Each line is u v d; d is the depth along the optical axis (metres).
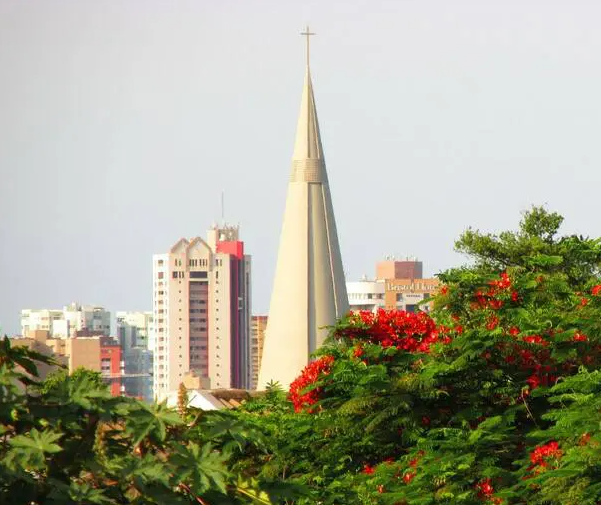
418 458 67.56
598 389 63.19
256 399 88.56
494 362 71.50
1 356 33.69
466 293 76.94
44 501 31.23
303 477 69.25
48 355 34.19
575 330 71.06
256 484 34.44
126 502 32.34
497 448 66.38
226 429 34.38
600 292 75.12
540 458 62.16
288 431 72.06
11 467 30.77
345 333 78.06
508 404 70.56
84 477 32.91
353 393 71.75
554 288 77.50
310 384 75.50
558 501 58.53
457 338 71.75
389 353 74.75
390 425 70.81
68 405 32.72
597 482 57.88
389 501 64.44
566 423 61.44
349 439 71.81
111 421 32.97
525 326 72.69
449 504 63.19
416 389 70.38
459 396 71.19
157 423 32.78
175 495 32.12
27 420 32.59
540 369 71.12
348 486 66.75
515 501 62.72
